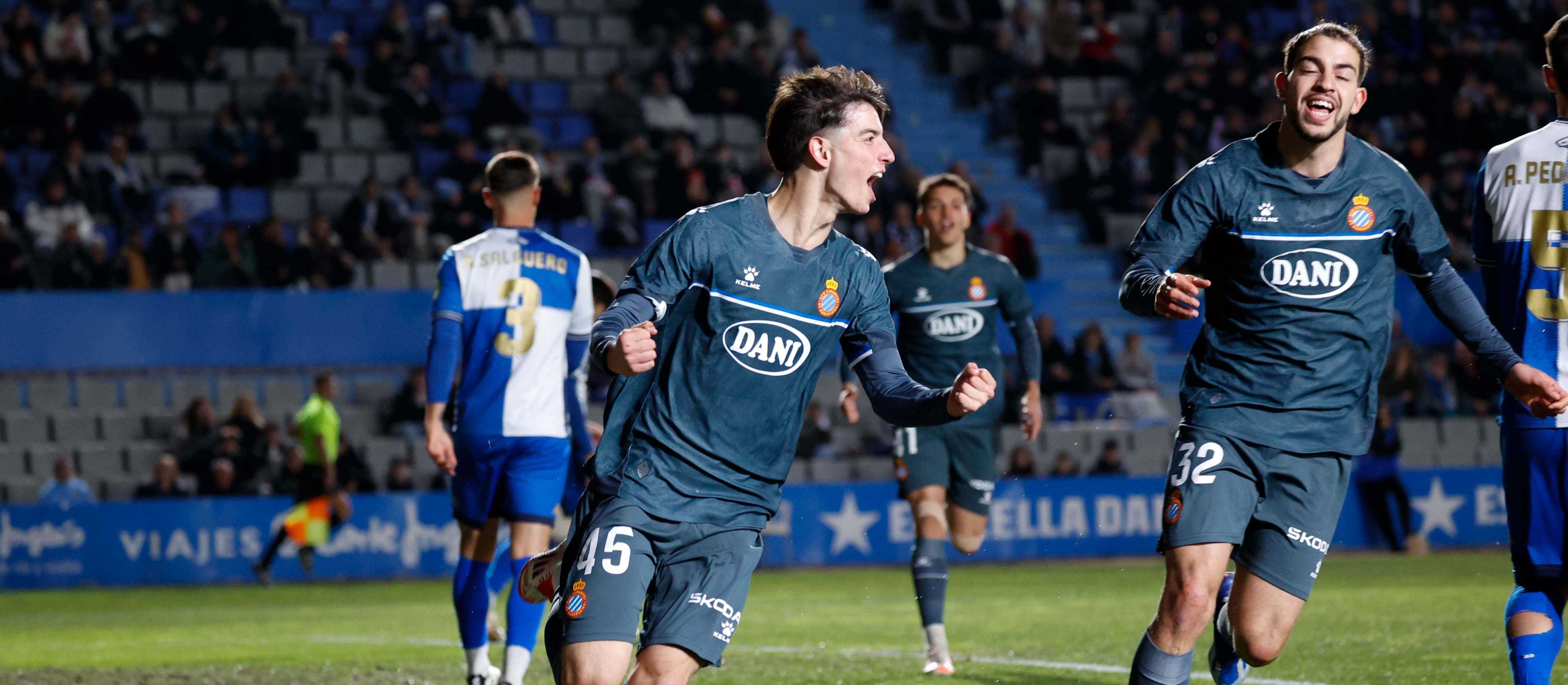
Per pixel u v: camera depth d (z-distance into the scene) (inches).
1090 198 735.7
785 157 121.5
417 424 573.3
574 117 745.6
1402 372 622.8
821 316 122.7
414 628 326.6
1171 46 767.7
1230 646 163.9
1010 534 548.4
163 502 502.9
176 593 464.4
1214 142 745.0
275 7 727.1
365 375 604.7
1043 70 800.3
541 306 203.3
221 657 267.9
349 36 760.3
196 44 705.0
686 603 119.5
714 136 734.5
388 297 588.1
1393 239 144.7
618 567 118.6
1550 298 149.0
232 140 654.5
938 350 257.8
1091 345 607.2
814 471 580.4
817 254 122.6
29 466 560.1
